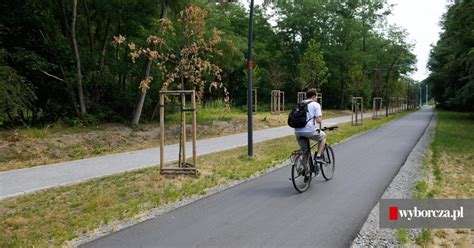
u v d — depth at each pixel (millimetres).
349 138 17469
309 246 4730
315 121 7754
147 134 17234
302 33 50438
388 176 8883
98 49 20453
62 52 17766
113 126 18203
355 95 41438
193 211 6266
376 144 15125
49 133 14680
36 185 8344
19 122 16203
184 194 7387
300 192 7441
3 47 16656
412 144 15094
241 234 5176
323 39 49969
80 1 18953
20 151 12008
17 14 16828
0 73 14320
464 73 33438
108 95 20234
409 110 65062
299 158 7508
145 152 13367
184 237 5094
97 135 15367
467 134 18969
